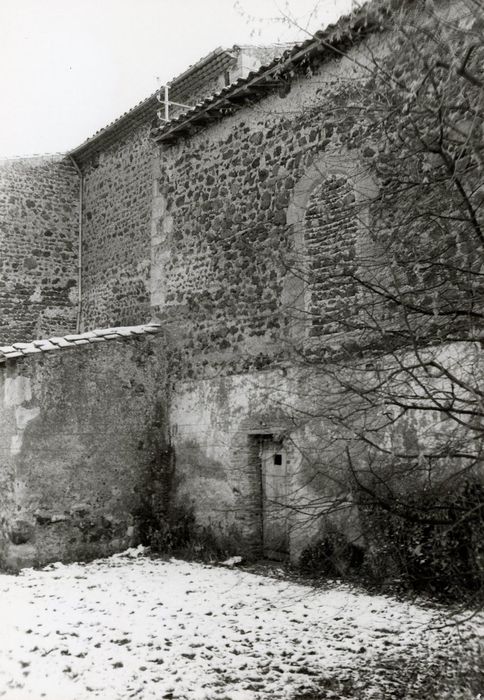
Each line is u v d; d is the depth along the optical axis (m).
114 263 14.80
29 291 15.29
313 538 7.89
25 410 9.13
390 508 4.25
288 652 5.41
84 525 9.47
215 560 9.05
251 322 9.12
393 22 4.38
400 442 6.71
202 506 9.64
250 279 9.20
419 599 6.46
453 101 4.29
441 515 4.75
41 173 15.73
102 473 9.72
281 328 8.59
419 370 5.36
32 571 8.70
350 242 7.79
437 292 4.97
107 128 14.59
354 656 5.27
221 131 9.93
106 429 9.83
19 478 9.01
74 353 9.64
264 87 8.96
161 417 10.40
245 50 12.49
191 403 10.02
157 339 10.54
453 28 4.06
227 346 9.50
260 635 5.86
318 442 7.73
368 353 5.14
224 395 9.45
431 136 4.27
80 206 16.17
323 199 8.24
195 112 9.98
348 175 7.73
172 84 13.53
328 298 7.95
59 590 7.66
